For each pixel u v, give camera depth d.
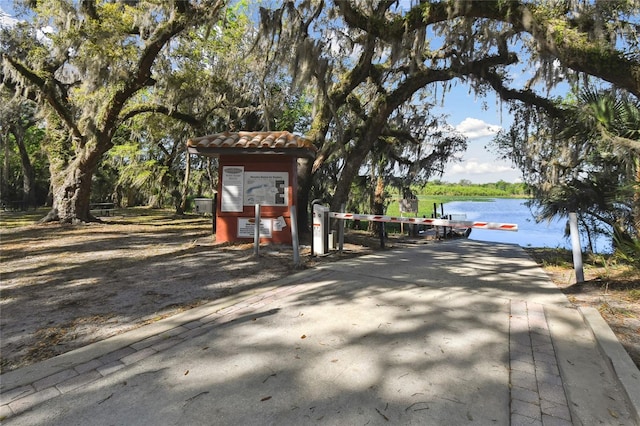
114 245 9.47
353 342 3.38
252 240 9.41
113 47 12.23
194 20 12.94
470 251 9.35
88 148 14.62
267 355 3.14
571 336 3.50
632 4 8.30
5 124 19.78
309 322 3.90
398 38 9.54
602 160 9.29
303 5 9.81
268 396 2.53
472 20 9.60
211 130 22.84
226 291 5.21
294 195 9.38
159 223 16.47
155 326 3.85
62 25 12.64
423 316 4.05
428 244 11.62
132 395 2.57
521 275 6.09
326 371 2.85
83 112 15.13
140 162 26.16
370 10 9.67
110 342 3.46
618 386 2.59
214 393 2.57
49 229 13.15
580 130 8.71
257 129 20.78
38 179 35.84
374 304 4.48
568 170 11.65
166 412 2.36
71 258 7.71
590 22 8.70
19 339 3.63
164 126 19.44
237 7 16.30
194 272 6.36
